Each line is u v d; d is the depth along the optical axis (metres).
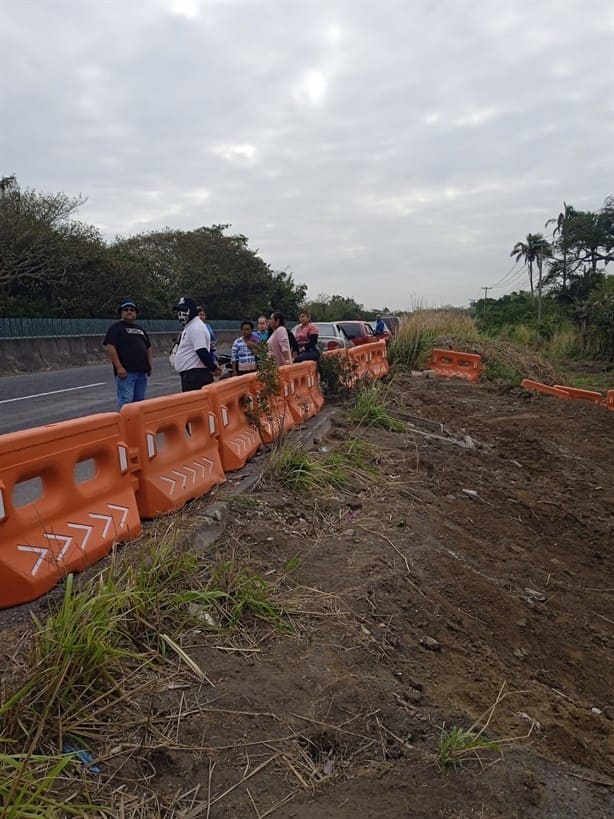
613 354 29.08
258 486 5.86
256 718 2.84
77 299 30.33
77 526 3.88
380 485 6.84
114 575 3.51
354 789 2.57
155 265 44.44
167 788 2.44
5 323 19.95
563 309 43.19
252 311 50.22
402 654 3.73
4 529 3.44
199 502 5.17
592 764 3.21
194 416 5.59
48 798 2.23
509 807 2.60
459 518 6.67
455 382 16.31
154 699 2.85
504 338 29.45
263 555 4.56
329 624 3.77
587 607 5.64
